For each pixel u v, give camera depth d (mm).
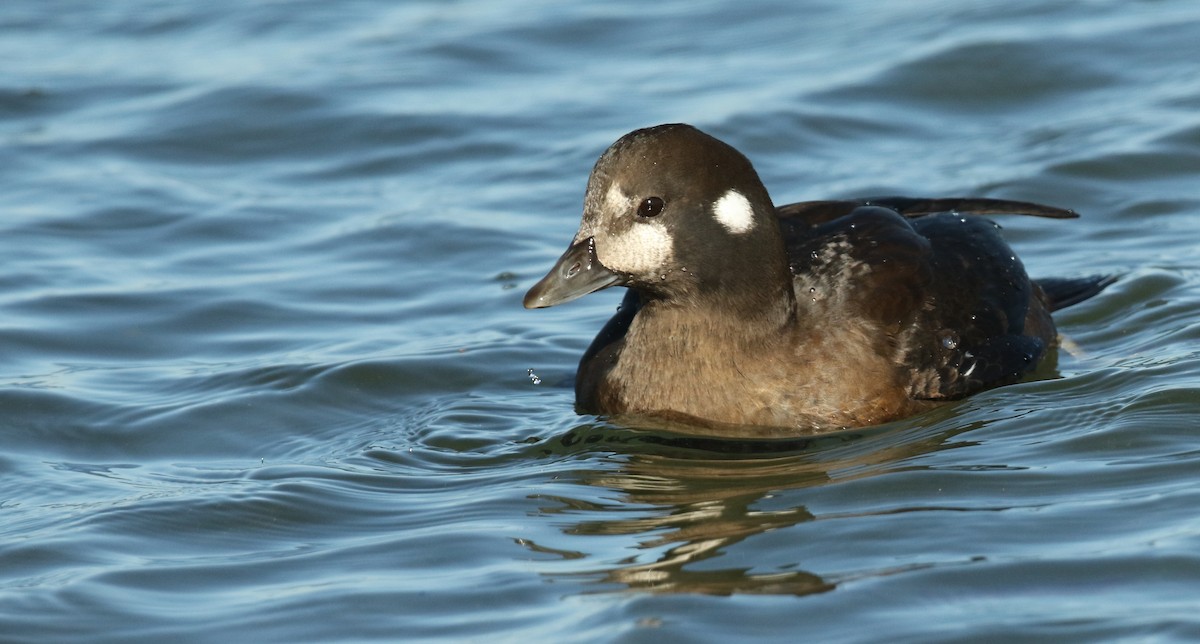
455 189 16594
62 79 19406
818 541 9156
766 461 10672
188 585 9008
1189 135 16469
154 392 12391
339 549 9438
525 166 16969
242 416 11914
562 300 10969
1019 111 17734
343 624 8438
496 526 9656
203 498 10219
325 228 15797
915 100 18016
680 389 11297
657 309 11383
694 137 10984
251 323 13797
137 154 17531
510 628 8297
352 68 19391
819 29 20109
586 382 11875
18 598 8797
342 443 11406
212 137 17891
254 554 9430
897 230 11930
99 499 10367
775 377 11172
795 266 11719
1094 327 13125
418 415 11914
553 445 11180
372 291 14438
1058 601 8266
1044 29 19219
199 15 21406
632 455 10875
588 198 11070
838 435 11047
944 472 10070
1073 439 10492
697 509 9812
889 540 9094
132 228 15820
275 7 21594
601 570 8945
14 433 11648
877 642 7914
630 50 19859
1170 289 13391
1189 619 7980
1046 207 12805
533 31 20438
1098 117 17234
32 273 14719
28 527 9867
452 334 13500
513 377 12648
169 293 14336
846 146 17188
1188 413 10680
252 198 16500
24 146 17688
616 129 17578
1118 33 19016
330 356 12930
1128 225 15094
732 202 10977
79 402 12133
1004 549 8883
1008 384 11711
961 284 11859
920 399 11344
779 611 8289
